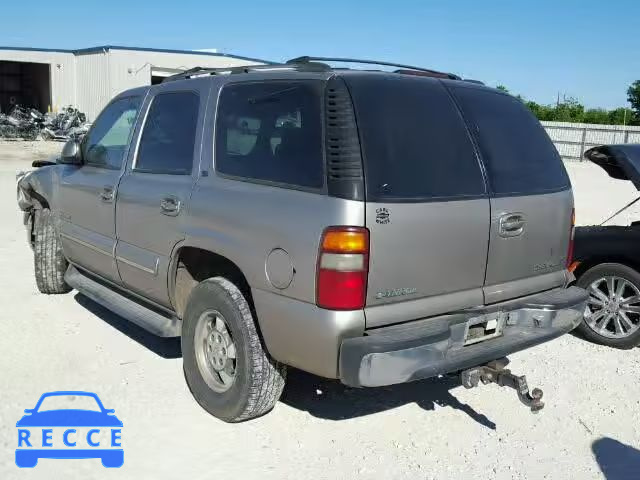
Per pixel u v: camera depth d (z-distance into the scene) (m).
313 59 4.14
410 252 3.52
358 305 3.36
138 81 36.00
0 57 36.22
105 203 5.13
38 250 6.41
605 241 5.75
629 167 5.75
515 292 4.12
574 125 34.53
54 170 6.16
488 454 3.93
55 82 37.91
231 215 3.87
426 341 3.45
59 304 6.32
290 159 3.66
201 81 4.48
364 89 3.59
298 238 3.46
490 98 4.25
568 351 5.68
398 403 4.56
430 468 3.74
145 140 4.89
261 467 3.67
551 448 4.02
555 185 4.41
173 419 4.17
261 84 4.00
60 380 4.64
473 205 3.79
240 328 3.90
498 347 3.87
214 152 4.18
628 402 4.69
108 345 5.32
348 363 3.34
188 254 4.40
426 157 3.67
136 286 4.88
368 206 3.36
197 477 3.55
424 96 3.84
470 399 4.67
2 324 5.68
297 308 3.47
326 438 4.03
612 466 3.83
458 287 3.79
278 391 4.02
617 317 5.75
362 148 3.43
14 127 31.62
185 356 4.37
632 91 49.69
